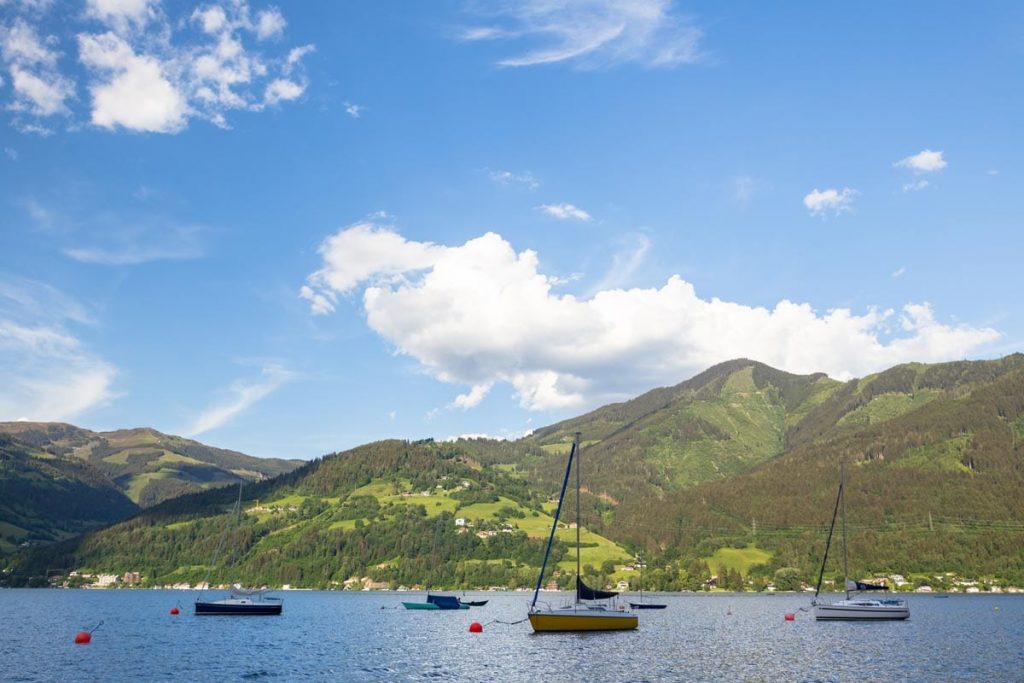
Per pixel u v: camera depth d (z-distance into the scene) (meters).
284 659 88.12
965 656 89.62
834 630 129.62
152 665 82.56
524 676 74.50
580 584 117.00
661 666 80.88
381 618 163.25
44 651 96.19
